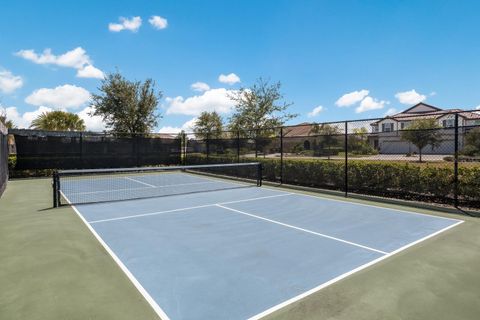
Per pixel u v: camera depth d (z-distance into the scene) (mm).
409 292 3590
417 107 48000
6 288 3713
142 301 3406
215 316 3109
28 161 16234
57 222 6852
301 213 7727
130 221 6953
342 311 3188
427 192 8828
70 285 3791
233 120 23250
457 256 4734
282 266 4387
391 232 6055
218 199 9719
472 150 8773
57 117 34812
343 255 4801
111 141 18750
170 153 20938
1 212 7926
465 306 3268
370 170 10195
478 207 7859
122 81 25031
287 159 13398
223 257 4738
